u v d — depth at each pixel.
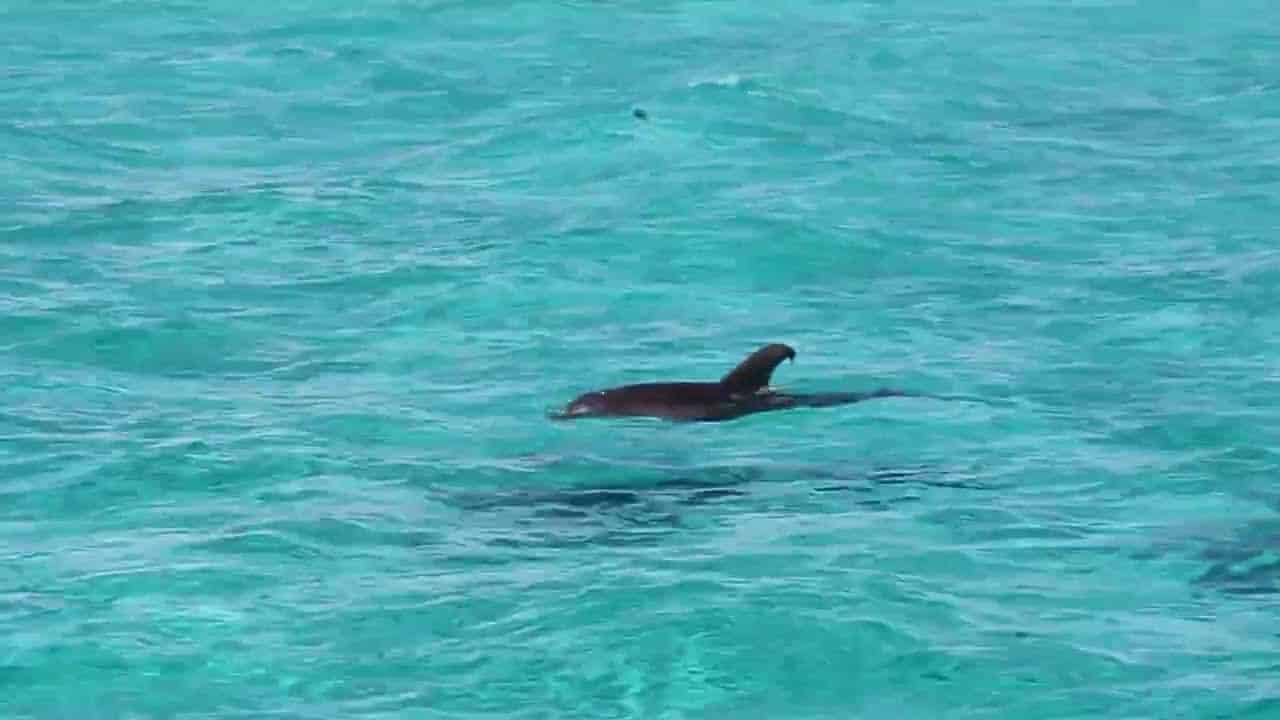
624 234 49.66
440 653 24.17
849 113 66.56
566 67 77.38
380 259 47.53
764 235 49.59
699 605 25.52
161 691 23.12
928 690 23.20
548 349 40.25
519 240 49.06
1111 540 28.73
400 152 61.62
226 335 41.09
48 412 35.22
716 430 34.19
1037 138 64.31
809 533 28.70
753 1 96.25
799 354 39.94
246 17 89.81
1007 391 37.28
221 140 63.56
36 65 77.25
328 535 28.58
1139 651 24.34
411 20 89.00
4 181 56.16
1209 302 44.38
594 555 27.73
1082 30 90.06
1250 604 26.05
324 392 37.09
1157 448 33.72
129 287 44.84
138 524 29.20
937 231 51.09
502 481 31.48
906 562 27.47
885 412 35.47
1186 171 59.50
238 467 32.03
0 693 23.03
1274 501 30.81
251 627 24.94
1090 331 42.03
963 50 82.19
